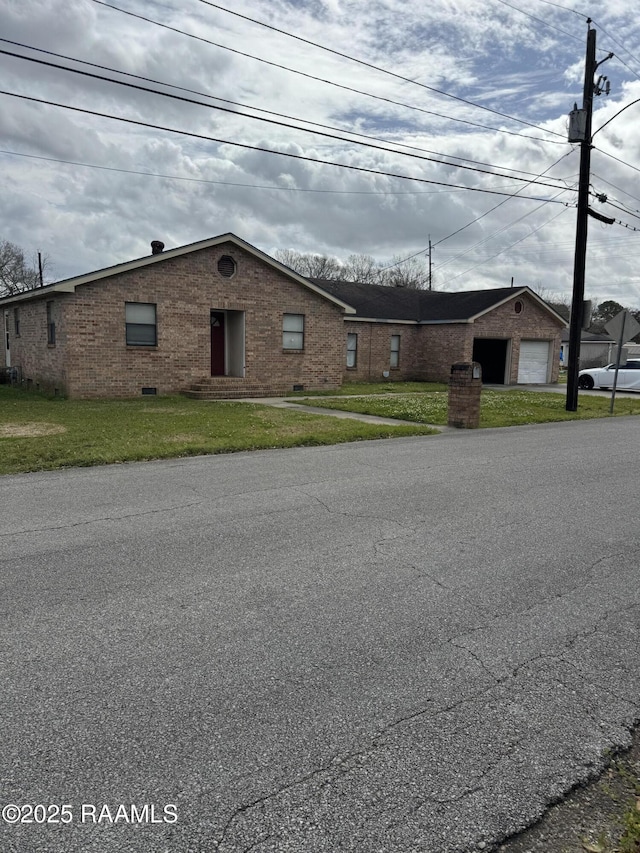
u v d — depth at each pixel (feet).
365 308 90.63
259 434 34.73
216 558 15.03
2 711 8.75
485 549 16.08
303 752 8.05
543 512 19.80
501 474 25.64
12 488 21.93
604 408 57.72
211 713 8.80
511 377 94.84
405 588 13.42
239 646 10.71
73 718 8.61
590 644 11.15
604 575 14.47
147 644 10.73
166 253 58.03
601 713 9.11
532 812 7.24
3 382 71.92
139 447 29.37
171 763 7.77
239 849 6.56
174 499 20.62
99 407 48.16
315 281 96.02
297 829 6.83
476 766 7.91
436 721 8.79
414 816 7.08
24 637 10.91
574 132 51.11
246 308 64.28
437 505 20.38
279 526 17.71
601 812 7.32
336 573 14.20
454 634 11.36
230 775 7.59
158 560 14.83
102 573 13.94
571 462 28.76
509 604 12.74
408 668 10.14
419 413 47.09
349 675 9.87
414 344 94.68
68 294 54.03
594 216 53.36
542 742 8.43
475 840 6.81
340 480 23.94
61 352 55.88
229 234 61.57
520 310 93.66
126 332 57.26
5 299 67.26
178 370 60.44
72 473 24.66
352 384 83.20
